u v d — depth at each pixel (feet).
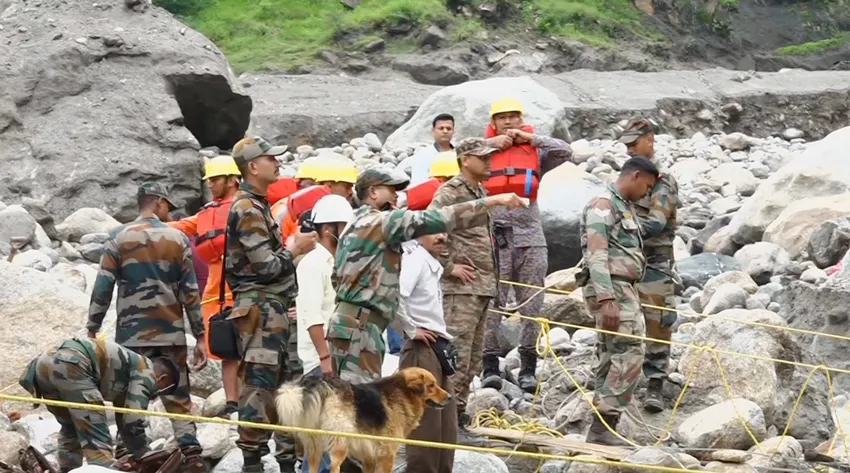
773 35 154.40
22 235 53.62
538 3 136.56
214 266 35.04
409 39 128.57
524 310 39.09
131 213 63.05
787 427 35.55
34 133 65.26
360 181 28.55
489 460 30.19
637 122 36.63
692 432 33.55
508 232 38.70
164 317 30.71
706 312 47.75
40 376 28.14
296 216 35.06
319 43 127.24
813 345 43.60
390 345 38.55
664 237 36.55
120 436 30.07
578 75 118.11
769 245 54.54
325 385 25.26
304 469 26.91
